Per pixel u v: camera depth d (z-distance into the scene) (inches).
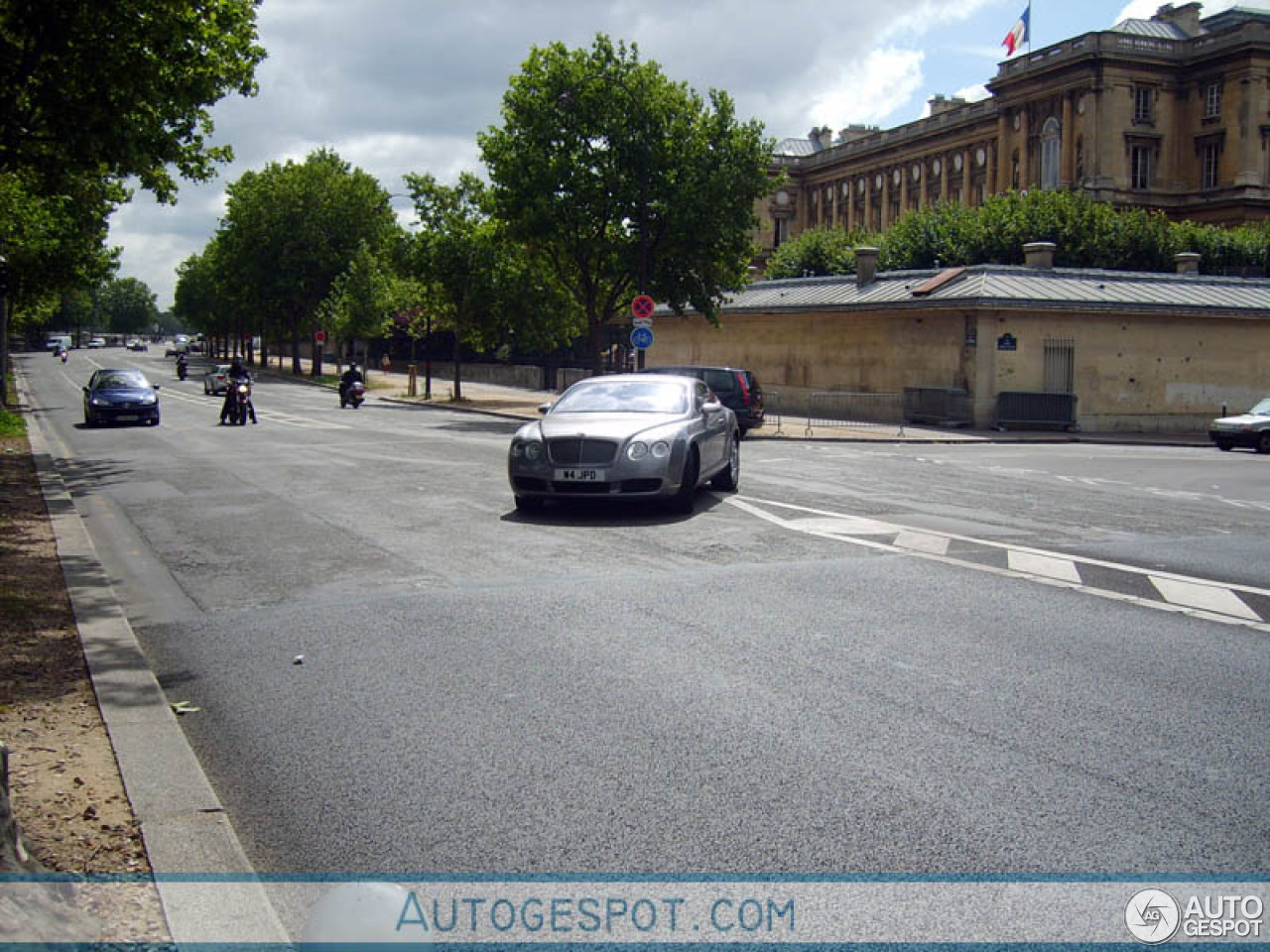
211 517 498.0
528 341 1924.2
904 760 196.1
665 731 211.2
